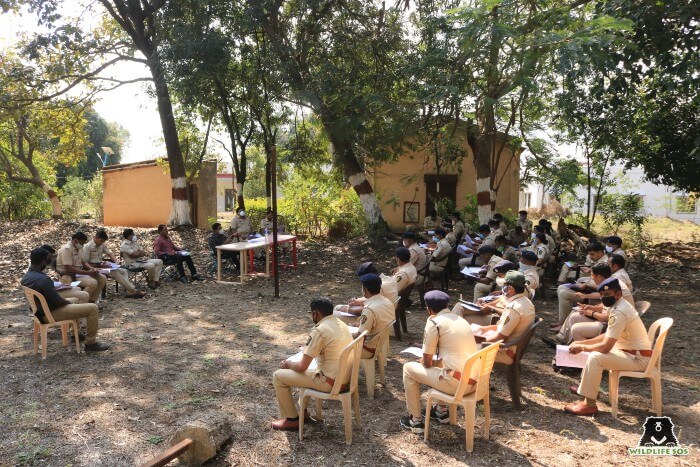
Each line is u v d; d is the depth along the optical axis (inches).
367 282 222.2
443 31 421.1
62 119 807.7
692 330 322.3
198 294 413.7
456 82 417.1
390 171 801.6
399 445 178.2
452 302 391.2
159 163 793.6
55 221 697.6
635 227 670.5
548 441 181.0
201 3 497.0
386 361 256.8
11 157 930.7
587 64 335.9
